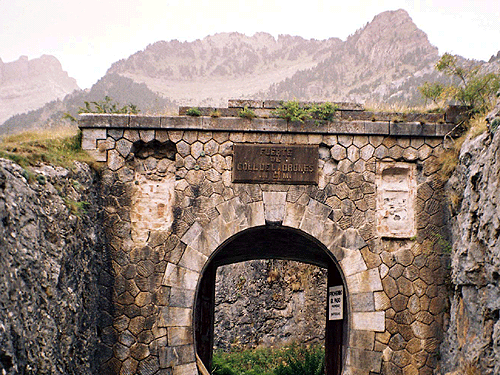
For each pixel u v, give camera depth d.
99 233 11.65
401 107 12.72
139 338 11.54
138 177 12.04
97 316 11.42
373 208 11.91
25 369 7.77
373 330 11.60
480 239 9.79
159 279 11.71
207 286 14.50
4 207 7.78
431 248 11.84
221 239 11.80
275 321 21.36
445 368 11.09
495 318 9.29
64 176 10.38
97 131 11.99
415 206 11.95
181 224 11.85
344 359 11.98
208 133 12.02
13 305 7.57
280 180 11.91
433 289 11.73
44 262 8.82
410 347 11.57
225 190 11.92
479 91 12.08
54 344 8.74
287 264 21.64
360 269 11.77
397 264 11.79
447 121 12.07
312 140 12.01
